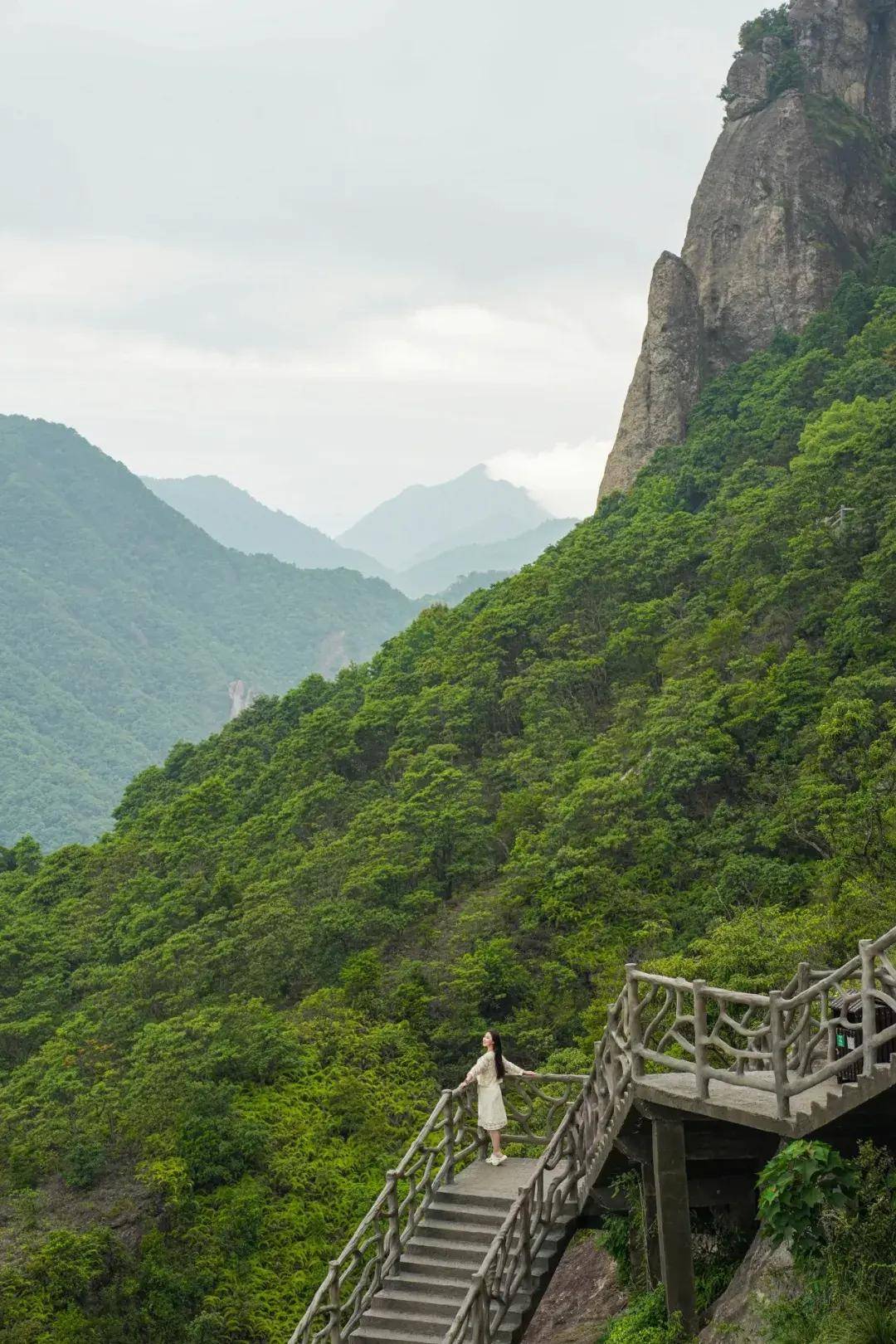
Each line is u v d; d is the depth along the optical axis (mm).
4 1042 52156
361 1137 37625
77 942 61781
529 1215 15961
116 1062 43594
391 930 51062
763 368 104062
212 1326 30969
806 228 111312
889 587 53719
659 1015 14414
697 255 116188
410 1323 15688
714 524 75188
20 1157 37531
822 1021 12984
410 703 73062
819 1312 12234
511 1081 19328
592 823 50094
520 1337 15648
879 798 34344
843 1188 12633
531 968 45156
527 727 63344
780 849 45188
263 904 53438
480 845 55188
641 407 108188
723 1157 14789
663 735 52875
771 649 56219
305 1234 33906
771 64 122875
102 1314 31750
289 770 74000
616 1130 15086
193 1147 36000
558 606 73312
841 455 68438
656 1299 14859
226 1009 43031
